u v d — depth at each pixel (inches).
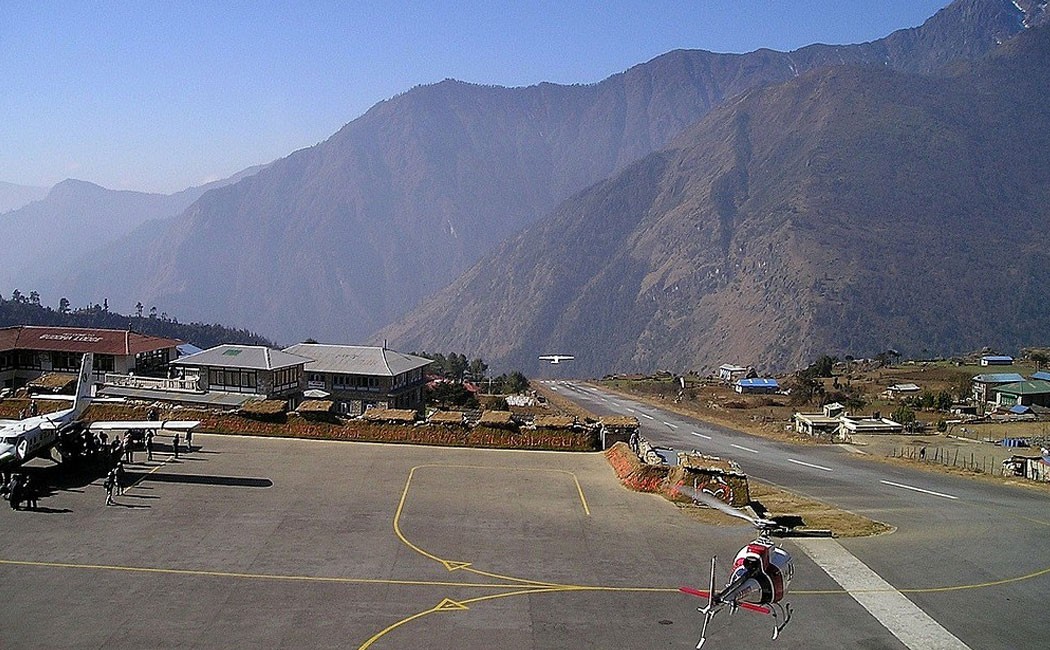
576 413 4498.0
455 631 1016.9
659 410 4884.4
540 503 1552.7
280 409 2094.0
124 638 975.0
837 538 1428.4
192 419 2079.2
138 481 1594.5
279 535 1326.3
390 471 1754.4
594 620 1055.6
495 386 6008.9
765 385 6269.7
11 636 970.7
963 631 1056.2
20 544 1249.4
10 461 1457.9
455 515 1461.6
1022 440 3152.1
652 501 1585.9
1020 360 7372.1
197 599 1085.8
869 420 3730.3
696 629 1035.9
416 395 3560.5
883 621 1078.4
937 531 1526.8
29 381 2893.7
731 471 1631.4
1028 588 1211.9
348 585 1144.2
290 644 972.6
